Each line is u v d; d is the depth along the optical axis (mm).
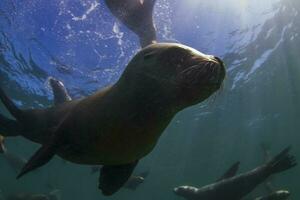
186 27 12242
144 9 4438
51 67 14742
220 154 44312
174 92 2736
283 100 27516
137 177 9906
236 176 7566
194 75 2543
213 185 7812
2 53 14539
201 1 11578
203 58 2615
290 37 18781
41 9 10641
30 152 34438
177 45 2873
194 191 7957
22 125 4715
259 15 15242
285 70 22438
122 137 3066
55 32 11680
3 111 21688
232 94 23938
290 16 16703
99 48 12094
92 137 3209
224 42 15594
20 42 13148
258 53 18812
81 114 3322
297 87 25531
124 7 4383
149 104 2918
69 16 10578
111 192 3553
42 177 51094
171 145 35719
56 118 4367
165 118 2930
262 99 26344
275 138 41594
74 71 14547
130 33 10828
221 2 12398
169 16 11062
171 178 59594
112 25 10578
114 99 3150
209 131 32250
